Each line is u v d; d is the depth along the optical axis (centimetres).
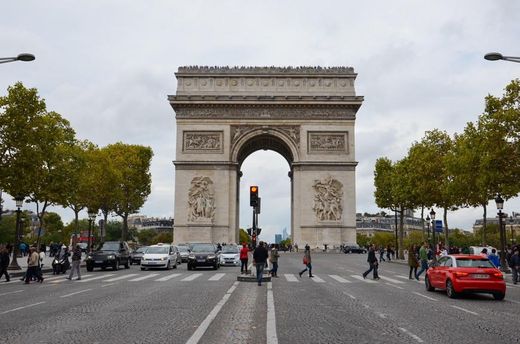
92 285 4572
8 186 6581
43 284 4781
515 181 6400
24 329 2278
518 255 5244
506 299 3684
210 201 11762
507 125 6306
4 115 6606
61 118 8656
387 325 2447
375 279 5391
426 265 5434
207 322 2458
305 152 11950
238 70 12162
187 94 12081
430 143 9225
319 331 2264
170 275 5822
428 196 8919
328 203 11769
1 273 5141
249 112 12088
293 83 12150
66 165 7869
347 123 12019
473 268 3694
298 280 5125
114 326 2348
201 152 11944
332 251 11575
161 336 2112
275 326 2375
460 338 2144
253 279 4928
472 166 7175
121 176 11688
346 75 12106
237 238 12519
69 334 2158
